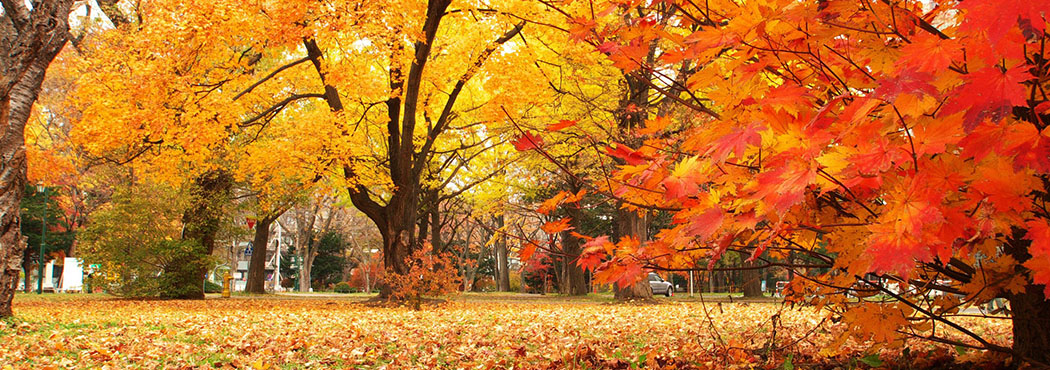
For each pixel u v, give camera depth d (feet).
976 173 5.09
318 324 29.37
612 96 42.63
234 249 150.61
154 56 40.86
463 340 21.44
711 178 6.59
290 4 33.63
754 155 6.55
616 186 7.61
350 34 36.60
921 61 4.44
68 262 108.78
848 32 5.86
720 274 107.34
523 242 8.17
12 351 18.76
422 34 36.27
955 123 4.48
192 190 66.13
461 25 48.03
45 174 55.62
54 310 39.45
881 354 13.58
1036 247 5.06
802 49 6.09
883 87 4.47
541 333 23.43
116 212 63.87
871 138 4.94
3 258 26.50
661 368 13.71
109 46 50.24
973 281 8.18
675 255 7.75
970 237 5.47
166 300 64.75
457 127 73.46
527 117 47.16
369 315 37.17
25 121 27.71
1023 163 4.54
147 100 41.11
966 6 3.83
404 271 54.19
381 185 54.19
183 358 17.62
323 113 52.60
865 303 9.65
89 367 16.35
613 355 16.80
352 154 51.65
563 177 56.95
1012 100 4.04
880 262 4.79
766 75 7.41
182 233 69.77
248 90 48.88
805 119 5.60
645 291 58.39
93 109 41.91
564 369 14.46
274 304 56.03
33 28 27.53
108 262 64.13
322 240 172.86
